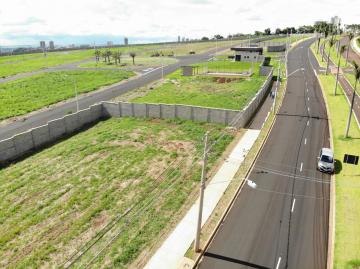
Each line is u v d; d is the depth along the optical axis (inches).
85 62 5182.1
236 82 3120.1
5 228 1011.3
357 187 1216.8
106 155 1523.1
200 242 949.2
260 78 3277.6
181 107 1993.1
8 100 2645.2
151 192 1203.2
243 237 973.8
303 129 1844.2
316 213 1087.6
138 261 873.5
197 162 1443.2
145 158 1485.0
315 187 1250.0
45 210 1100.5
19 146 1552.7
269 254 906.1
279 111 2180.1
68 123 1865.2
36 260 879.1
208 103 2346.2
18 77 3865.7
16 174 1347.2
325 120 1995.6
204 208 1110.4
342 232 973.8
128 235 971.3
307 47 5949.8
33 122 2085.4
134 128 1892.2
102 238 960.3
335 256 880.3
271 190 1229.7
